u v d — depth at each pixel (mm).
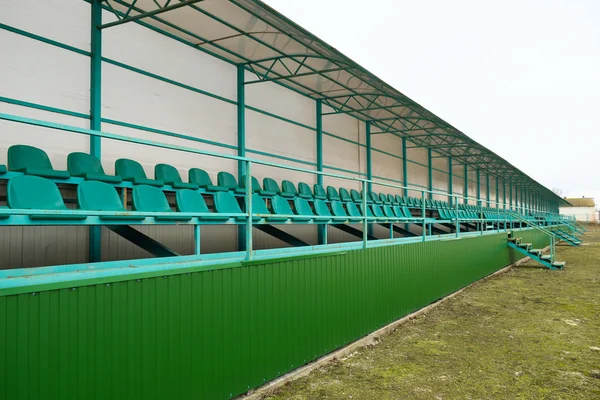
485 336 6328
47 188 3936
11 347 2424
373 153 14336
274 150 9844
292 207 8922
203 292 3648
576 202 84500
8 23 5422
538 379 4680
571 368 5012
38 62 5691
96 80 6242
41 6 5746
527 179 31062
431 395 4254
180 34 7547
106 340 2898
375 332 6289
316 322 5090
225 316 3854
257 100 9398
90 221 4176
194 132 7852
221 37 7652
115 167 6062
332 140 12133
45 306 2586
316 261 5145
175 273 3406
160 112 7254
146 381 3148
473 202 24938
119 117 6621
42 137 5727
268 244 9391
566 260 16281
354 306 5859
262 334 4277
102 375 2867
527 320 7262
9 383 2408
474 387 4461
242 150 8781
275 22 6746
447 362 5215
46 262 5684
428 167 18797
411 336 6367
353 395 4238
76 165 5512
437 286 8758
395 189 15766
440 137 15969
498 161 22078
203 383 3611
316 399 4137
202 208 5477
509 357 5402
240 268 4043
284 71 9281
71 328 2711
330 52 7605
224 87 8523
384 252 6746
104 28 6422
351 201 11000
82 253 6070
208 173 8109
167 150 7371
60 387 2637
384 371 4910
